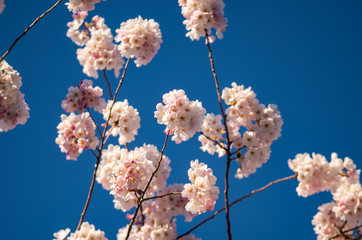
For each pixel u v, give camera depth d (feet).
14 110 15.02
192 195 11.80
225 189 12.22
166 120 11.67
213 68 12.69
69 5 14.92
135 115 14.60
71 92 14.06
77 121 13.94
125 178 11.96
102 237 13.38
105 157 15.21
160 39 13.71
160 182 15.57
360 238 13.71
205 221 13.71
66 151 13.82
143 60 13.89
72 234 13.32
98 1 15.03
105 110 14.57
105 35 14.62
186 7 13.42
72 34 15.16
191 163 12.36
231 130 14.78
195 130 12.00
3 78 14.48
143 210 16.65
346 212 13.25
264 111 14.23
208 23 13.04
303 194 13.35
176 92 11.91
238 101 14.02
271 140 14.30
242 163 14.40
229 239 11.71
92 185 13.52
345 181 13.62
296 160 13.46
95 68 14.23
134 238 15.99
